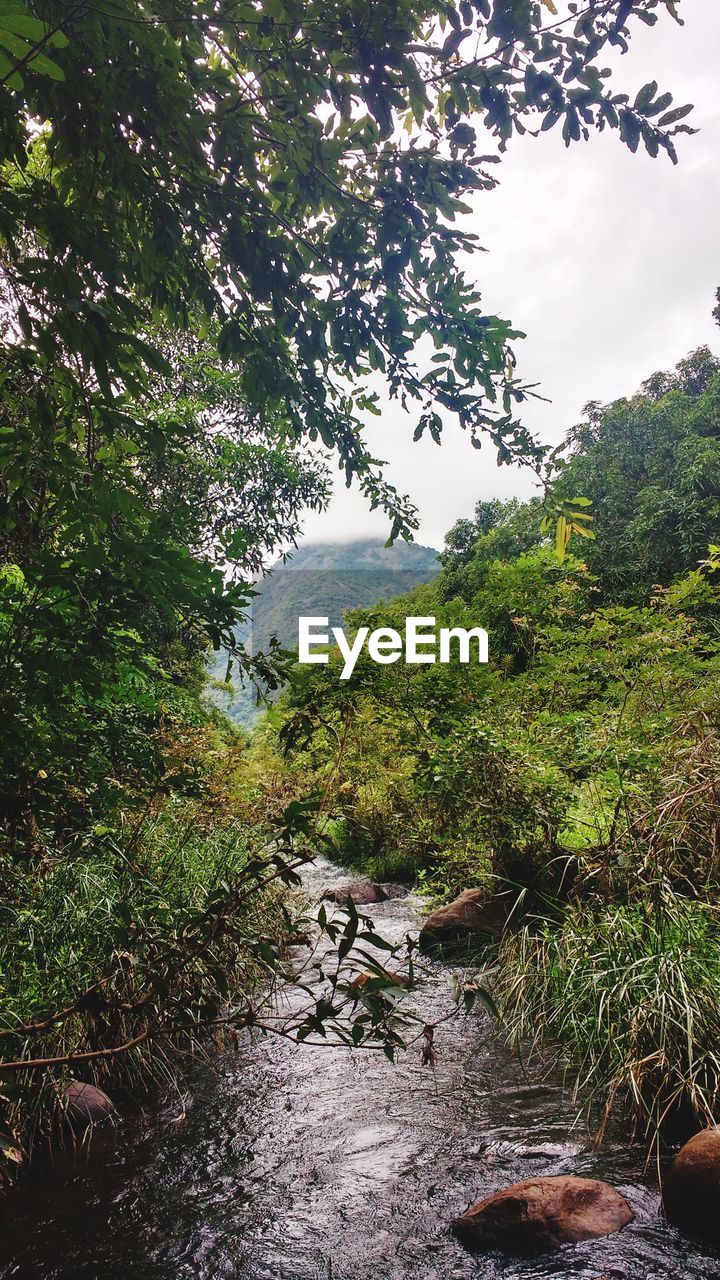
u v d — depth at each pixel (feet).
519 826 16.24
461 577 62.54
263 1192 8.77
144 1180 9.07
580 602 29.91
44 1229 8.20
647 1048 9.67
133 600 6.40
